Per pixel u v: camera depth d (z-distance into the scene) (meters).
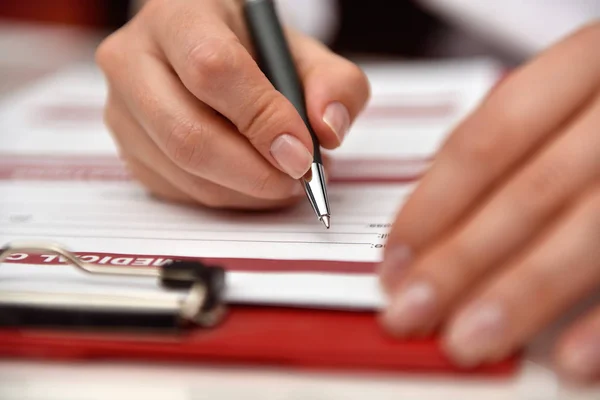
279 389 0.26
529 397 0.25
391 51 0.84
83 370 0.27
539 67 0.31
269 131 0.33
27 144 0.54
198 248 0.35
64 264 0.33
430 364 0.26
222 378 0.26
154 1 0.40
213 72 0.33
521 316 0.25
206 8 0.38
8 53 0.84
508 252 0.27
